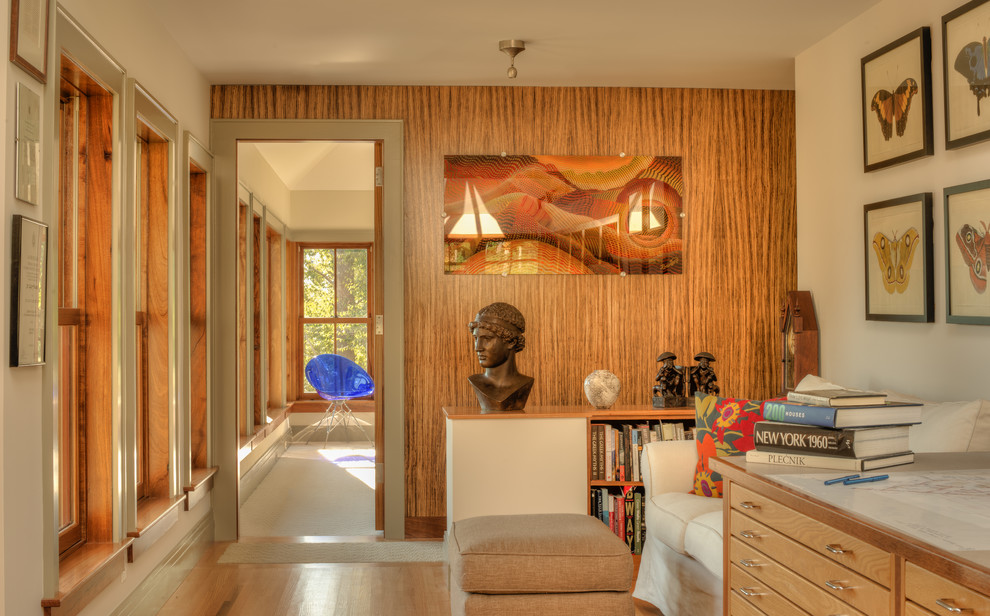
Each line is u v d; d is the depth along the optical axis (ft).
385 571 13.26
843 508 5.32
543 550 8.85
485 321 13.93
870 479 6.19
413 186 15.60
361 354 29.91
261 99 15.47
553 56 13.93
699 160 15.92
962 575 4.11
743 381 15.90
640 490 14.06
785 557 6.28
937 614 4.39
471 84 15.51
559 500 13.64
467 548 8.87
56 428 7.96
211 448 14.96
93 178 9.84
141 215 12.36
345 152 27.25
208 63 14.11
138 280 12.24
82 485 9.80
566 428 13.67
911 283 10.80
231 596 12.01
